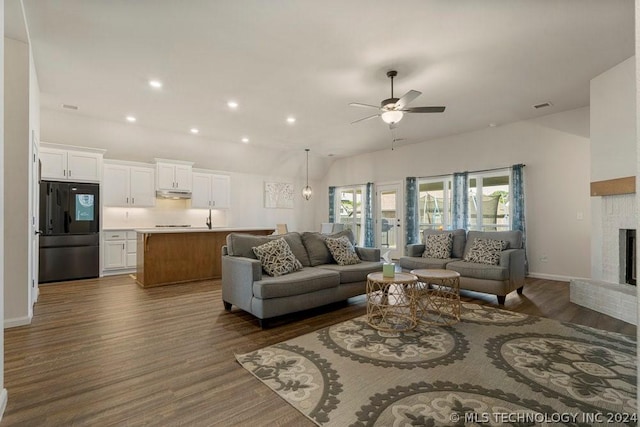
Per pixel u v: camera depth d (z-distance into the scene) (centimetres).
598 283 365
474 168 622
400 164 761
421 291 414
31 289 329
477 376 205
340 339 269
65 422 161
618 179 353
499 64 346
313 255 406
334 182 935
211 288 467
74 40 299
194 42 303
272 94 430
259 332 288
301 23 273
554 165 523
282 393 187
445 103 466
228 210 797
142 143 624
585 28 280
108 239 559
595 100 380
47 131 523
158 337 274
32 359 231
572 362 224
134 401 180
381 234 807
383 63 343
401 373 209
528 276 546
